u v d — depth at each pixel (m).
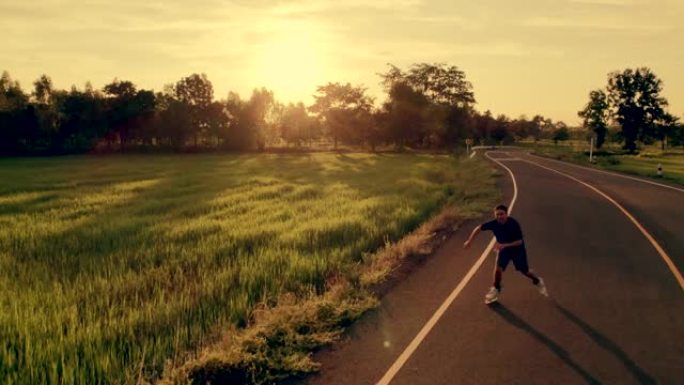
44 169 53.28
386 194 26.84
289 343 7.59
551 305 9.56
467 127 112.31
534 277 9.82
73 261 12.96
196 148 100.69
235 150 104.12
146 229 17.44
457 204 22.69
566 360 7.22
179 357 7.11
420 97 98.44
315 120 112.56
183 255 13.18
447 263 12.68
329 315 8.80
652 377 6.73
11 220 20.00
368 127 101.12
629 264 12.59
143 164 61.94
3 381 6.43
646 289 10.57
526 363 7.12
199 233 16.53
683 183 31.97
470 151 87.75
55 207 24.36
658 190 28.12
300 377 6.75
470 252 13.85
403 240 14.48
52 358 6.84
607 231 16.73
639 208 21.59
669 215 19.88
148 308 8.69
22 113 93.88
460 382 6.57
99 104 109.69
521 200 23.98
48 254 14.01
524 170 42.47
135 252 13.80
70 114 104.50
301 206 22.55
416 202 22.23
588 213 20.28
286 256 12.69
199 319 8.49
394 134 98.25
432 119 98.62
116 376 6.58
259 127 106.00
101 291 10.02
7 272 11.92
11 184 36.22
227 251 13.60
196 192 30.56
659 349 7.59
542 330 8.33
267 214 20.45
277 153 96.56
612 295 10.16
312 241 14.60
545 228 17.23
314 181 36.19
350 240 14.87
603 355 7.39
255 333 7.74
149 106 117.81
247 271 11.08
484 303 9.66
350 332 8.25
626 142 108.06
